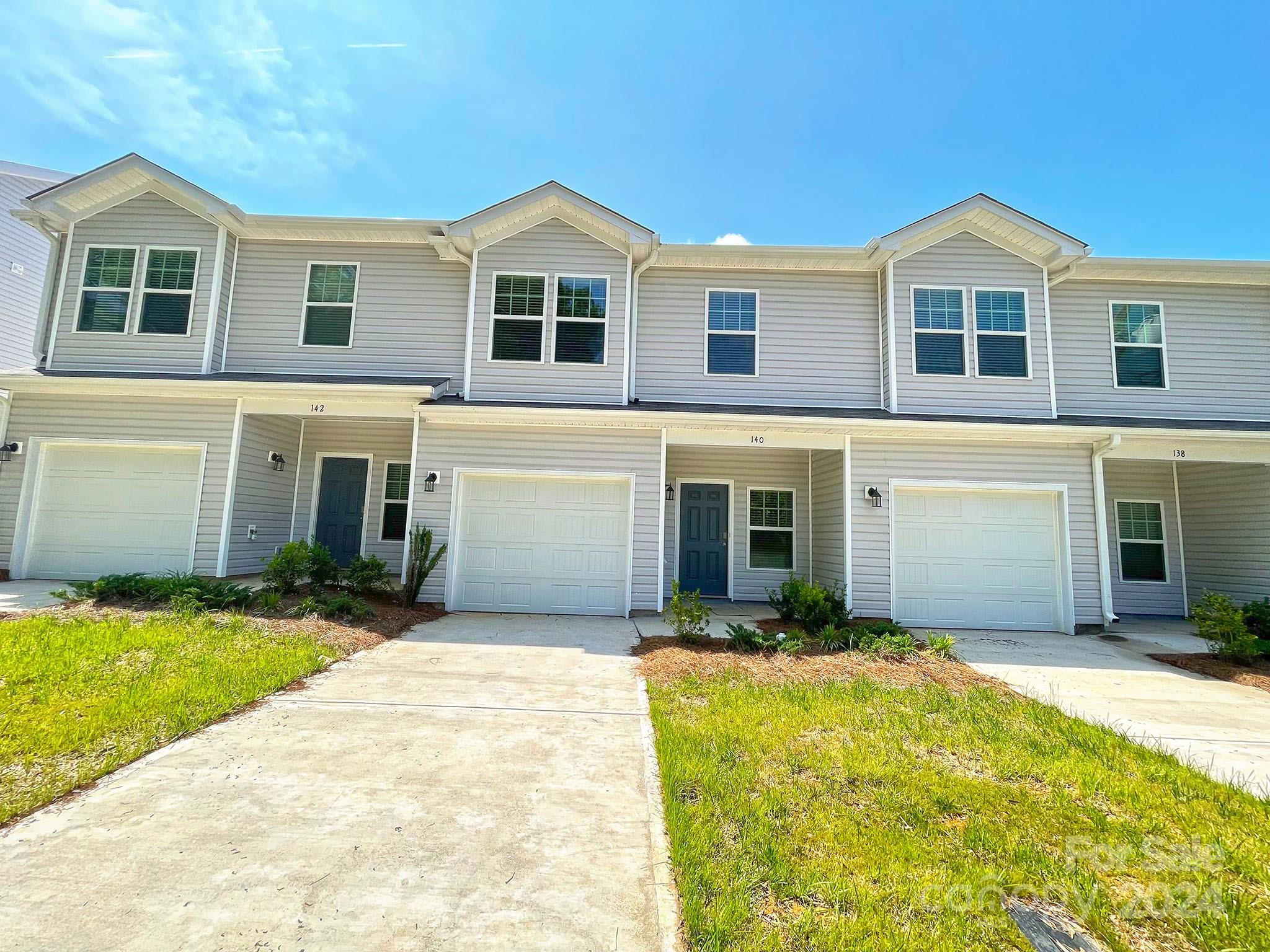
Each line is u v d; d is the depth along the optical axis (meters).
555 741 4.22
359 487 11.48
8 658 5.11
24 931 2.16
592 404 9.73
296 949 2.13
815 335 10.59
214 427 9.41
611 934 2.28
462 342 10.45
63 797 3.14
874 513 9.26
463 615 8.72
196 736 4.02
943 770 3.89
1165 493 11.15
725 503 11.50
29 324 13.61
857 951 2.21
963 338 10.05
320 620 7.11
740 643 7.10
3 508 9.20
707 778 3.60
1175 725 5.12
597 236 10.09
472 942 2.20
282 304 10.45
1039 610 9.17
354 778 3.51
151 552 9.24
